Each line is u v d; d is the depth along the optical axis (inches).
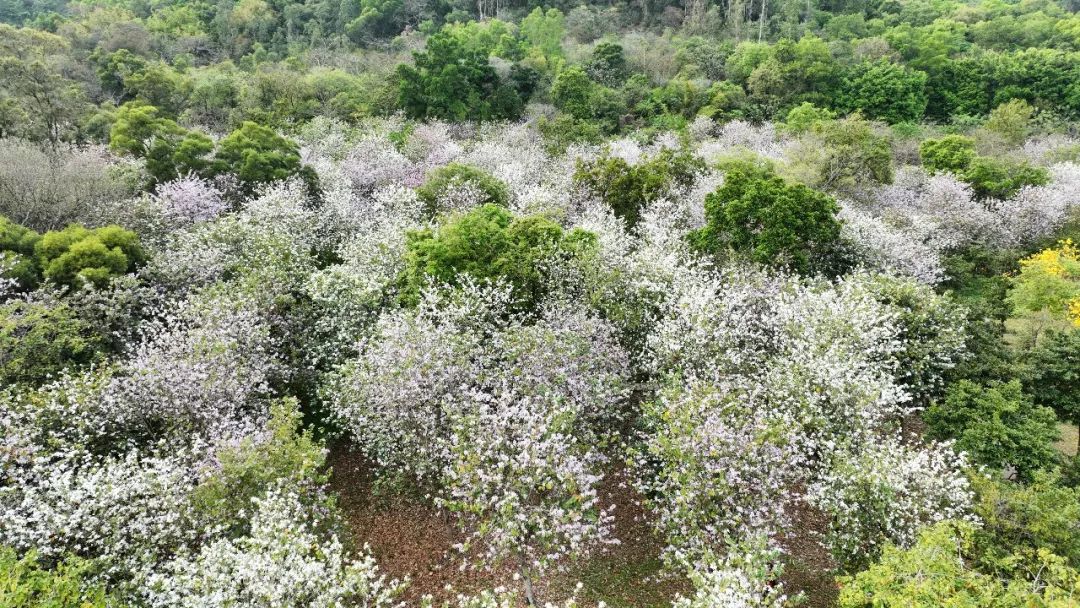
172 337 570.9
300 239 866.1
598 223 868.6
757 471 446.3
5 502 416.5
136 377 514.6
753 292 700.0
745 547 394.0
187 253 735.7
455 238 709.3
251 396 579.5
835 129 1190.3
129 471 429.1
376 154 1283.2
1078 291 728.3
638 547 539.2
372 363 536.1
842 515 446.0
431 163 1338.6
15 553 360.5
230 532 443.5
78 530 408.2
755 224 817.5
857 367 540.1
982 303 749.9
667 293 681.6
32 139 1170.6
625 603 491.5
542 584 502.9
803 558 526.3
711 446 443.2
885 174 1151.0
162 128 1083.3
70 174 853.2
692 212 960.9
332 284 687.7
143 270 693.9
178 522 423.8
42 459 430.3
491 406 530.9
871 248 860.6
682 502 433.1
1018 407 545.6
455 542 539.2
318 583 368.2
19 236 705.0
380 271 739.4
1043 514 428.1
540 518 433.7
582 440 542.3
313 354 666.8
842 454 461.4
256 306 638.5
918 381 653.3
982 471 479.8
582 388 542.9
